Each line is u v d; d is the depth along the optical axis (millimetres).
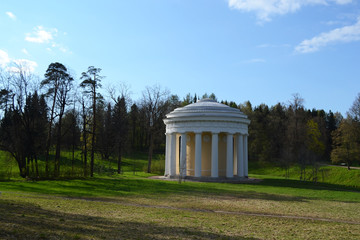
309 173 97188
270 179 72125
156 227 21656
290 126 117312
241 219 26703
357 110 105688
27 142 59531
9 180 50969
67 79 63000
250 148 129125
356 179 84125
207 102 72812
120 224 21891
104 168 70125
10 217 20625
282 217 28750
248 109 139625
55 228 19109
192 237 19391
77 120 78750
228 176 65875
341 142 100375
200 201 36688
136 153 126938
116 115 95688
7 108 60594
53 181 50906
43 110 64750
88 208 28375
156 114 97438
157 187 49594
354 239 21234
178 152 73875
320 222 27000
